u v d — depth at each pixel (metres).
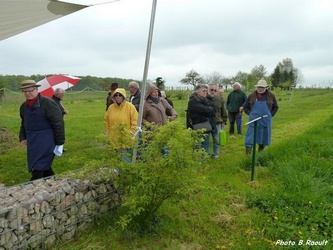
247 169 6.52
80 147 9.29
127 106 5.70
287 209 4.40
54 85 9.40
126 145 3.92
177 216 4.32
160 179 3.68
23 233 3.35
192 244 3.81
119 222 3.57
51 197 3.59
